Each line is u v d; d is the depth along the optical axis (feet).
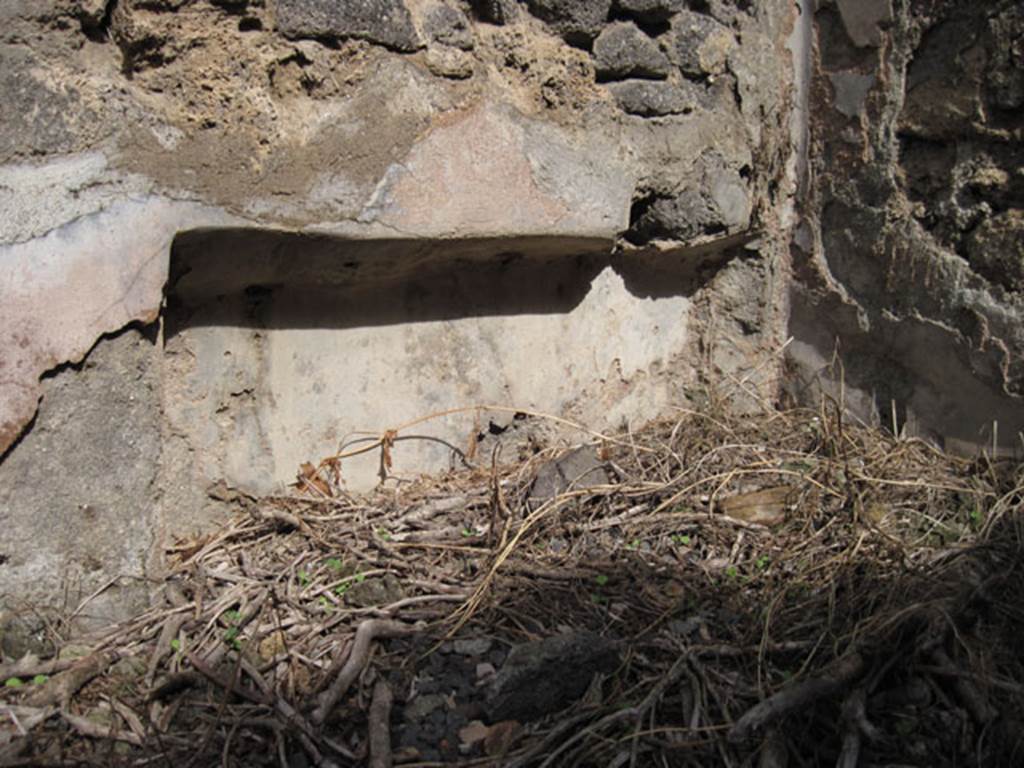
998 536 8.25
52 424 6.25
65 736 5.86
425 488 8.84
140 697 6.18
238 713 6.09
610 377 10.50
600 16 8.36
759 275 10.85
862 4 9.93
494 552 7.64
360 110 7.11
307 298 7.92
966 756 6.21
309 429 8.23
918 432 10.18
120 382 6.50
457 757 5.92
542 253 8.96
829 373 10.83
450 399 9.11
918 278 9.86
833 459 9.43
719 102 9.67
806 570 7.72
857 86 10.12
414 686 6.44
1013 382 9.26
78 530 6.49
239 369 7.72
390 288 8.40
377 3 7.02
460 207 7.73
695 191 9.55
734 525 8.43
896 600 7.23
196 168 6.48
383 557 7.60
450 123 7.56
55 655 6.36
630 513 8.60
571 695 6.37
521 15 8.06
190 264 6.86
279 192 6.81
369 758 5.80
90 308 6.22
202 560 7.45
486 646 6.78
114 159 6.19
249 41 6.59
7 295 5.90
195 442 7.62
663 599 7.44
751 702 6.39
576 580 7.54
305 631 6.80
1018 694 6.47
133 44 6.21
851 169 10.30
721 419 10.50
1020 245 9.07
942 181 9.62
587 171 8.52
